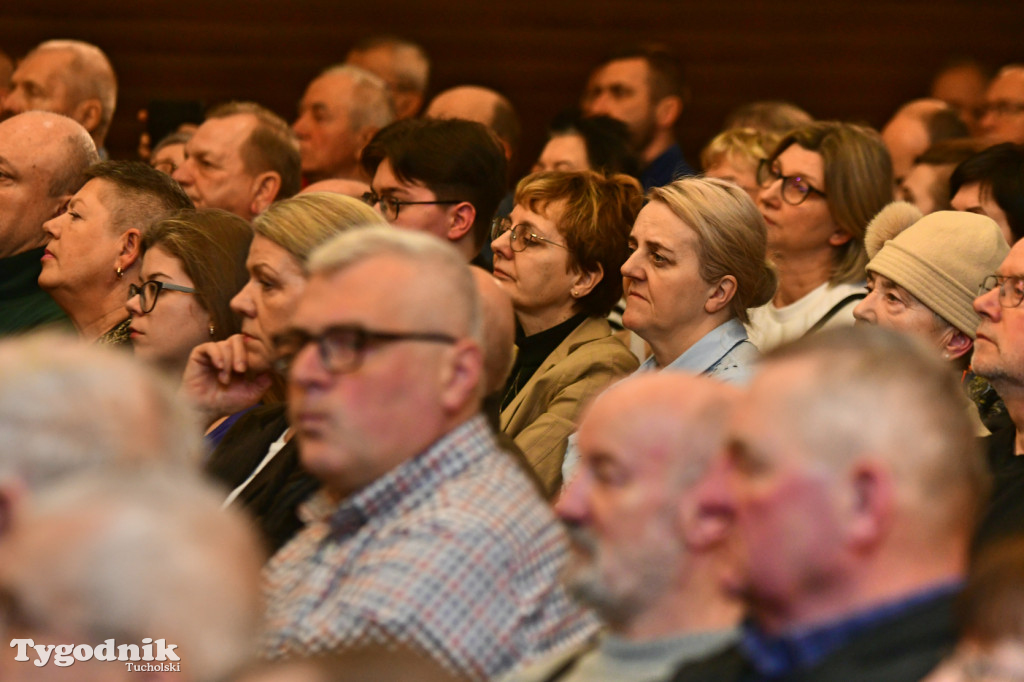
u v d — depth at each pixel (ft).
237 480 20.35
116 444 11.10
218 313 23.03
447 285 14.10
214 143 32.83
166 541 7.66
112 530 7.67
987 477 10.79
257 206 33.30
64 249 26.00
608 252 23.90
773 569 10.28
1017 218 24.52
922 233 20.93
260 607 8.20
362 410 13.71
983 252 20.67
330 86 39.37
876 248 23.54
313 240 20.34
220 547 7.81
